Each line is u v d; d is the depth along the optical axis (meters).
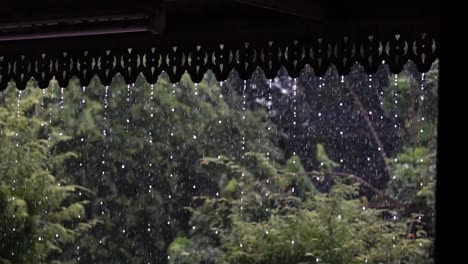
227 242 8.95
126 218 11.59
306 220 8.41
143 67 3.76
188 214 11.50
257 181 10.24
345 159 11.49
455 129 1.62
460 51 1.63
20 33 3.51
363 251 8.45
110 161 11.65
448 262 1.60
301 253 8.32
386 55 3.34
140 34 3.78
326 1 3.41
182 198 11.53
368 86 11.49
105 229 11.62
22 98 10.55
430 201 10.01
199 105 11.62
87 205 11.65
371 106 11.44
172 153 11.59
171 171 11.55
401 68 3.31
